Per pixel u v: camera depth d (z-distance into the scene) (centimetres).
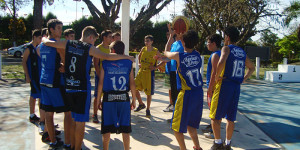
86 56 290
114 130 296
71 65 290
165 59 381
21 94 695
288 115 538
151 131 419
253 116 528
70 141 333
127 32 644
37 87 410
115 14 1125
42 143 357
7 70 1279
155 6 1176
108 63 295
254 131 430
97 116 495
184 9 1441
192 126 311
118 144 360
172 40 409
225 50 315
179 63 304
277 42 3225
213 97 333
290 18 1405
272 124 473
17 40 3231
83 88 293
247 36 1509
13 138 373
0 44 3094
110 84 295
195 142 316
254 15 1418
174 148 349
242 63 330
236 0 1257
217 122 331
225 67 324
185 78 302
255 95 767
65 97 324
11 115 491
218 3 1284
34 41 412
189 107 301
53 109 324
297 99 711
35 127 425
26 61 416
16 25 3225
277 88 915
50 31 324
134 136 394
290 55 3180
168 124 459
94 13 1187
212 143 373
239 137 399
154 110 558
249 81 1104
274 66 2342
